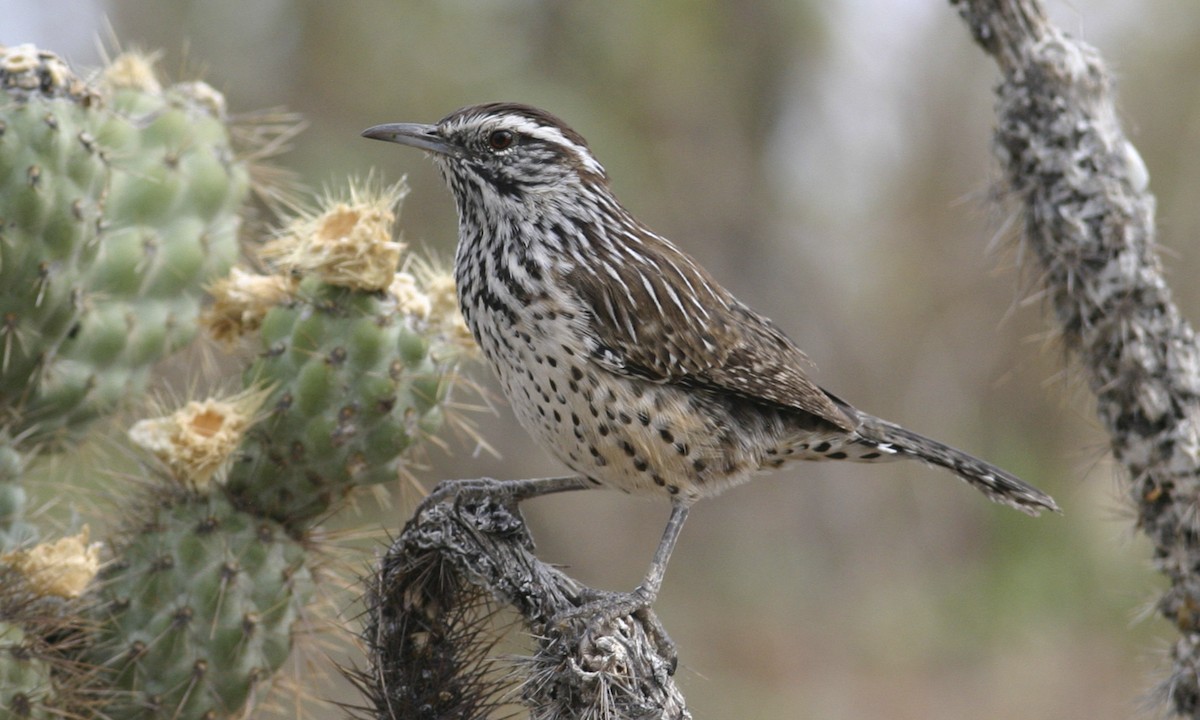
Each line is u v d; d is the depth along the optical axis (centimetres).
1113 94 711
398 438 629
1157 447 691
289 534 644
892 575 1802
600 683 544
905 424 1877
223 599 612
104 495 654
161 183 666
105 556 648
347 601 720
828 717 1570
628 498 1741
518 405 719
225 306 654
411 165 1480
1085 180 683
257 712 650
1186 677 693
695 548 1791
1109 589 1708
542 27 1642
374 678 579
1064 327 712
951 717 1565
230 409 610
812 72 1900
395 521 1062
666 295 729
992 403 1858
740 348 751
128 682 606
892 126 1986
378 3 1515
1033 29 698
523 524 586
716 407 742
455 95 1535
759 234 1872
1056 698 1606
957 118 1950
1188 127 1831
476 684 580
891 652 1702
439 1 1542
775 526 1834
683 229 1820
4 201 593
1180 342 689
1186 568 693
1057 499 1773
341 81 1516
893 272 1933
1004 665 1659
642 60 1678
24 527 634
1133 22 1881
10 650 554
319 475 627
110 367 661
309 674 664
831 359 1909
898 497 1859
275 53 1523
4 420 641
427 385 634
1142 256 688
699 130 1812
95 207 622
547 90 1585
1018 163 698
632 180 1684
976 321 1880
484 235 728
